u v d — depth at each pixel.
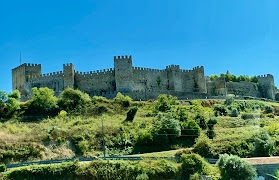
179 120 65.06
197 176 43.38
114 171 44.34
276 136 55.66
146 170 44.44
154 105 78.25
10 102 73.06
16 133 59.09
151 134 59.03
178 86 105.56
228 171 41.53
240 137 54.28
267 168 43.19
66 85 94.75
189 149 52.00
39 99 75.00
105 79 97.44
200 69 110.38
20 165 46.69
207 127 65.75
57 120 69.31
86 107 76.75
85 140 57.28
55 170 44.00
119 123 66.50
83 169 44.44
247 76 136.50
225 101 89.06
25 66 102.88
